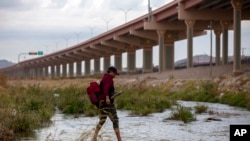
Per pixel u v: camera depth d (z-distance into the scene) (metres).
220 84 40.50
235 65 51.19
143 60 111.56
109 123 19.98
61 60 193.88
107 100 13.19
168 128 17.83
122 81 72.44
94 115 24.00
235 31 53.06
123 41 110.06
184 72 66.12
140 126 18.70
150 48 111.88
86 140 13.95
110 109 13.34
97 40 131.12
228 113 25.22
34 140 14.34
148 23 84.94
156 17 85.25
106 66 147.50
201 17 69.44
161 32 85.19
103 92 13.36
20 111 17.91
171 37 96.31
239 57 51.75
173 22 85.81
